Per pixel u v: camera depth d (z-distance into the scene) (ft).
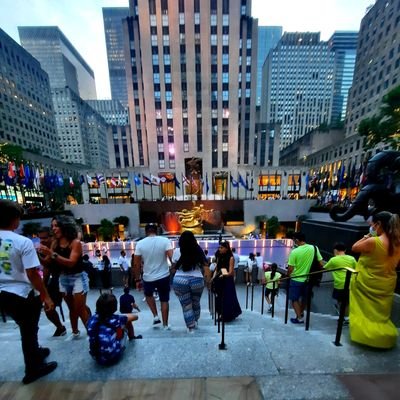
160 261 10.30
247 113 139.74
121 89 418.10
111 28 405.59
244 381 5.68
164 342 7.47
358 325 7.30
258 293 26.91
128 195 105.91
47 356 6.89
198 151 129.90
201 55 123.34
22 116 172.96
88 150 273.95
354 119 147.84
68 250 9.13
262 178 130.31
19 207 6.45
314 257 12.69
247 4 130.62
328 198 77.56
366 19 136.26
